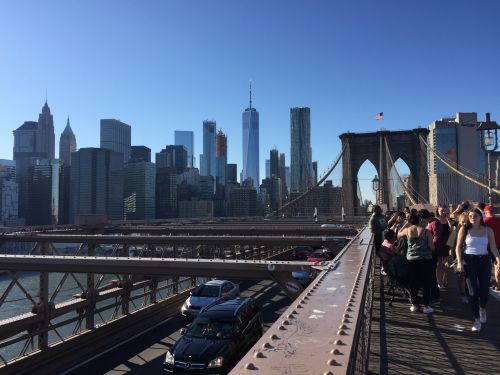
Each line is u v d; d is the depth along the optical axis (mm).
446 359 6199
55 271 13547
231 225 56438
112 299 31375
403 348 6688
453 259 12133
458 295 10680
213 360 11445
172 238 22688
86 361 14656
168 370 11711
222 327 12570
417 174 95250
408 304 9836
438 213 11273
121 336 17547
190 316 19328
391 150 97562
